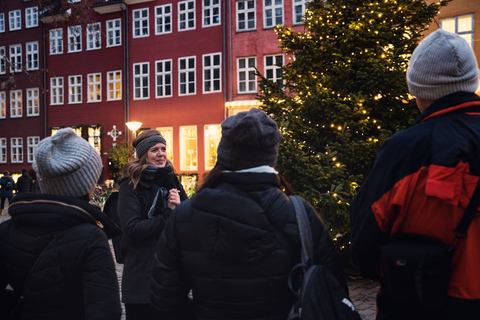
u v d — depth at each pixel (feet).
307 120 22.06
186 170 89.92
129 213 9.41
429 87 5.57
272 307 5.31
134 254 9.52
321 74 23.09
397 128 20.48
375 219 5.40
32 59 107.45
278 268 5.28
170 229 5.74
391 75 20.34
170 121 91.20
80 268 5.99
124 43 95.40
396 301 5.24
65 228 6.05
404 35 24.13
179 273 5.79
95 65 99.09
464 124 5.19
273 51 82.53
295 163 20.27
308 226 5.40
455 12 52.11
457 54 5.39
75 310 6.09
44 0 50.49
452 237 5.01
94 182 6.62
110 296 5.91
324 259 5.49
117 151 88.28
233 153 5.59
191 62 89.71
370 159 20.56
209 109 87.66
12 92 109.09
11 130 109.40
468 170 4.95
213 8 87.76
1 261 6.16
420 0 23.06
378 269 5.74
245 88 84.89
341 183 19.48
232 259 5.18
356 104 20.34
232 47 85.40
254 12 84.23
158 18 92.73
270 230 5.24
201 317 5.50
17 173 108.88
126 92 95.04
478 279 4.88
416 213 5.21
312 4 24.76
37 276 5.91
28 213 5.97
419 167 5.20
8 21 110.01
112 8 95.30
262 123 5.58
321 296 4.96
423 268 4.83
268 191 5.44
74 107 101.35
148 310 9.45
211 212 5.29
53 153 6.23
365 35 21.90
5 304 6.32
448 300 4.93
